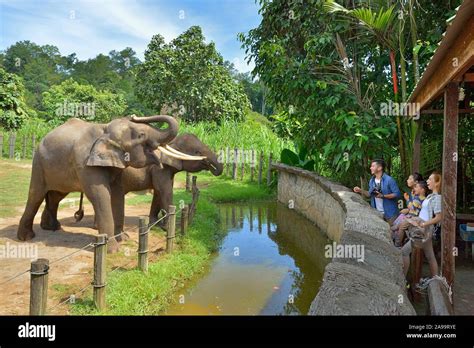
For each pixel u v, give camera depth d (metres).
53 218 7.26
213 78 24.81
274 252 7.59
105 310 4.28
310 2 8.52
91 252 6.04
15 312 4.02
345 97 7.95
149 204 10.61
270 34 9.96
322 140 9.02
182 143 8.23
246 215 11.23
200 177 17.22
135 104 38.16
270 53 8.51
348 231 3.92
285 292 5.55
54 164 6.36
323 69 8.59
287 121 12.21
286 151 12.46
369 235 3.84
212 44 23.94
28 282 4.80
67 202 10.15
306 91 8.52
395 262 3.28
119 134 6.11
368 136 7.21
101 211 6.11
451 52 3.54
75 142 6.23
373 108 7.81
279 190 13.35
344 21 7.68
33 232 6.72
